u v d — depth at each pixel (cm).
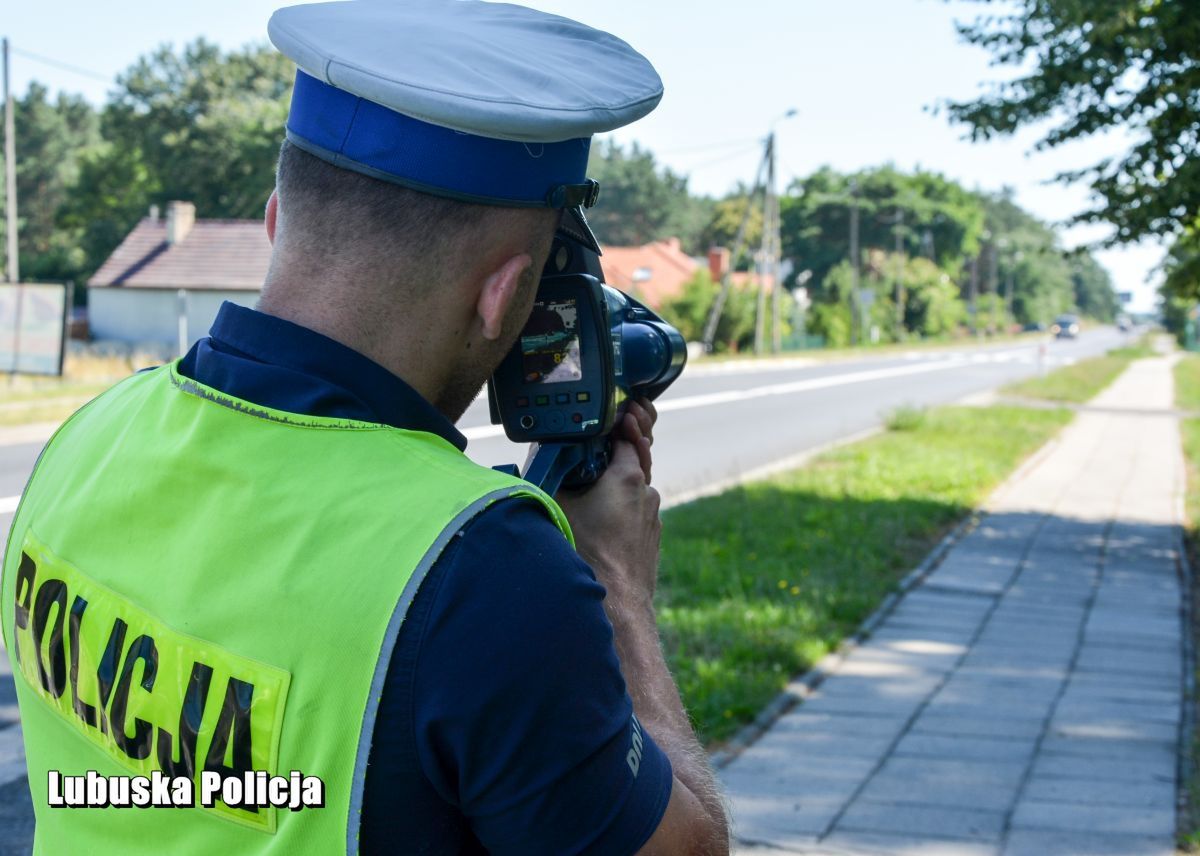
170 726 99
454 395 112
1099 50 952
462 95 97
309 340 103
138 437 111
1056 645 698
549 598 93
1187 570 962
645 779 98
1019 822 425
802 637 666
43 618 113
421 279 103
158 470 105
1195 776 473
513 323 110
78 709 109
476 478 97
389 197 101
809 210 9888
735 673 582
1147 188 989
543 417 126
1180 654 681
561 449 127
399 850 93
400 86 97
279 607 94
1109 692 597
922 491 1325
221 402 103
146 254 4538
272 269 108
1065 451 1909
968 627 741
